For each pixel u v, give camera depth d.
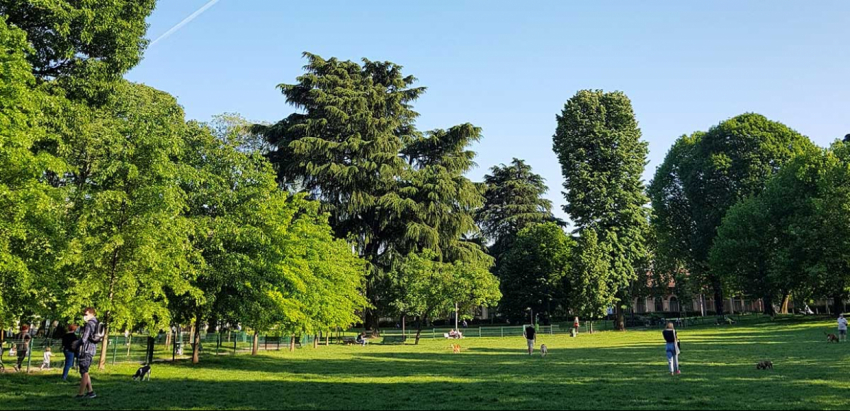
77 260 17.84
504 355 30.45
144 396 14.48
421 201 49.88
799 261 51.62
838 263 49.91
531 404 12.78
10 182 16.52
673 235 69.62
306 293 28.05
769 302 61.03
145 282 19.61
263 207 24.75
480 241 64.19
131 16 29.25
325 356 30.55
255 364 25.00
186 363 24.88
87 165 26.02
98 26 27.00
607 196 61.22
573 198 61.81
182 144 21.52
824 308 89.44
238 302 23.86
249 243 24.31
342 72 51.50
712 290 73.69
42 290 17.84
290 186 49.38
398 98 53.16
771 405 12.06
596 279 58.16
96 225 18.58
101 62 27.59
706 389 14.76
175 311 23.27
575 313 62.34
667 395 13.84
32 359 24.62
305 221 31.05
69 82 27.14
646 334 52.12
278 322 26.39
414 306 46.31
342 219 49.72
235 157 25.17
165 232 19.03
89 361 14.02
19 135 15.40
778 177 55.56
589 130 62.88
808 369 18.88
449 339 50.50
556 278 62.56
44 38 26.53
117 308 18.97
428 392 15.05
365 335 52.22
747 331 47.53
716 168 61.56
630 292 64.88
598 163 62.75
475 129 52.41
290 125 50.41
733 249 55.75
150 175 19.12
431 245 49.03
